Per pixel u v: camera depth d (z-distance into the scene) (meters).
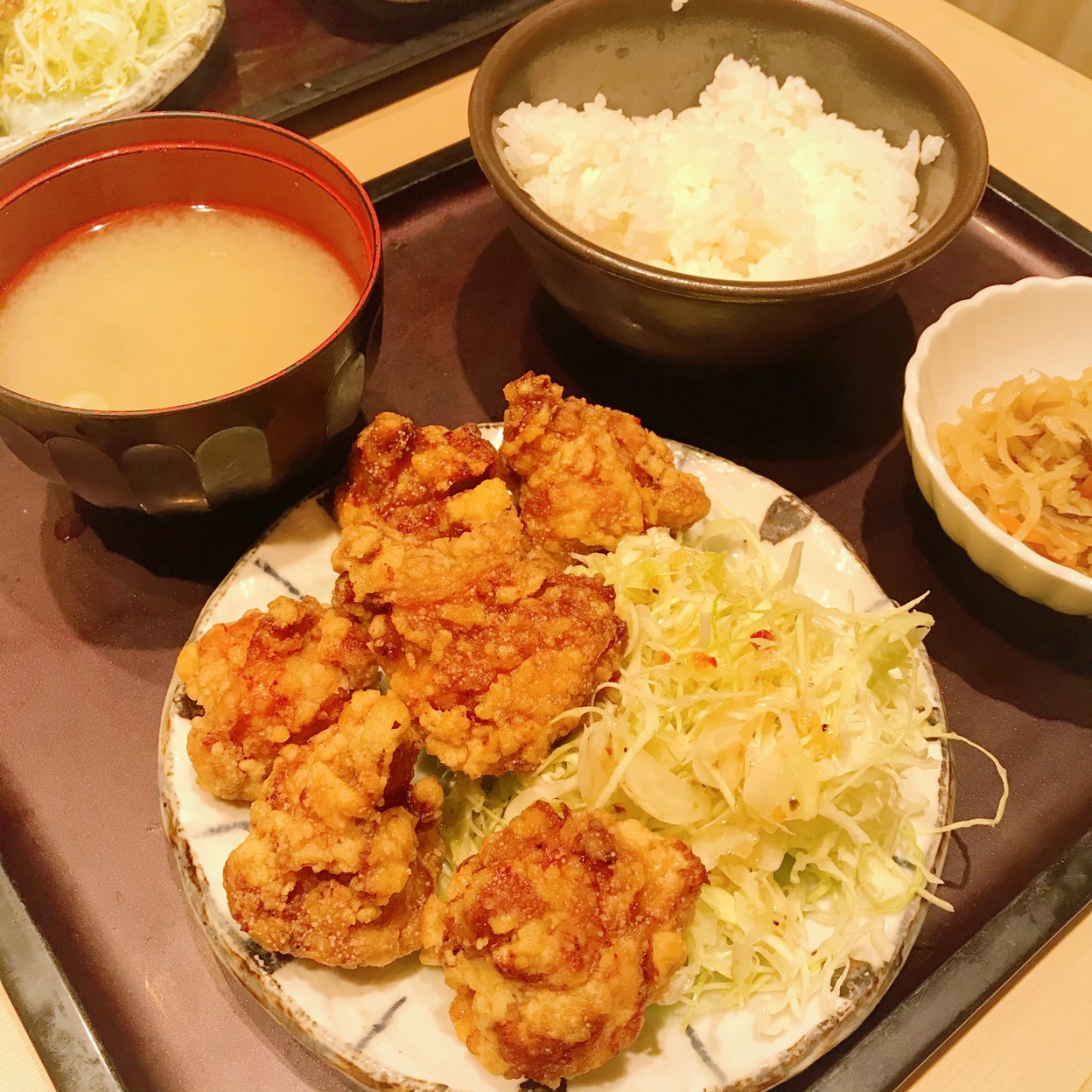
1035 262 0.43
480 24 0.49
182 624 0.32
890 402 0.39
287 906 0.24
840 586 0.31
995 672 0.33
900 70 0.38
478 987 0.23
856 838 0.27
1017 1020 0.26
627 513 0.31
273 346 0.31
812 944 0.26
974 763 0.31
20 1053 0.25
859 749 0.28
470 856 0.27
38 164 0.31
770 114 0.41
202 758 0.26
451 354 0.39
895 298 0.42
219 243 0.34
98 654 0.32
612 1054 0.23
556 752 0.28
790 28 0.40
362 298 0.29
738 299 0.30
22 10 0.45
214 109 0.45
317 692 0.27
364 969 0.25
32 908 0.27
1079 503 0.34
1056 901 0.27
